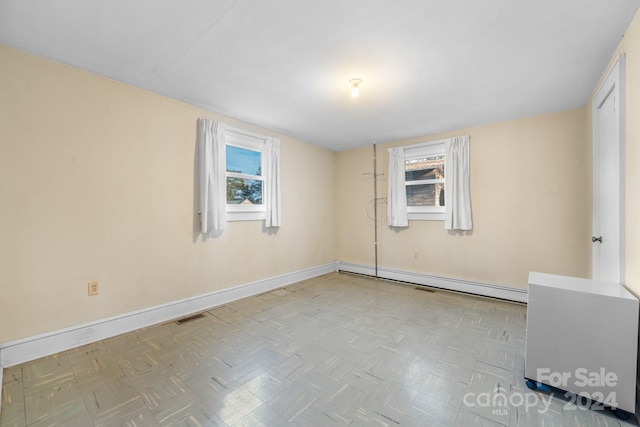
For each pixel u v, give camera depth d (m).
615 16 1.65
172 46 1.98
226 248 3.41
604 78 2.26
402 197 4.34
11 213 1.99
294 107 3.10
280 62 2.18
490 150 3.62
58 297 2.19
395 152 4.42
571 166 3.12
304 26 1.75
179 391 1.72
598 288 1.70
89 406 1.59
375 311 3.10
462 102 2.95
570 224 3.14
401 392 1.71
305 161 4.60
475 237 3.74
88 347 2.26
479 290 3.71
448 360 2.08
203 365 2.01
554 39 1.87
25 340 2.03
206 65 2.23
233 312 3.06
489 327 2.67
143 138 2.67
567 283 1.80
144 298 2.69
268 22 1.72
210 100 2.92
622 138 1.85
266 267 3.93
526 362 1.77
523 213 3.41
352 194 5.06
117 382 1.81
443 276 4.02
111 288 2.47
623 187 1.85
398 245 4.49
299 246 4.49
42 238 2.12
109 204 2.46
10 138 1.99
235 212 3.51
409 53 2.05
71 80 2.25
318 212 4.86
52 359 2.07
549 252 3.26
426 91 2.68
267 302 3.41
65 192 2.23
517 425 1.45
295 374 1.90
